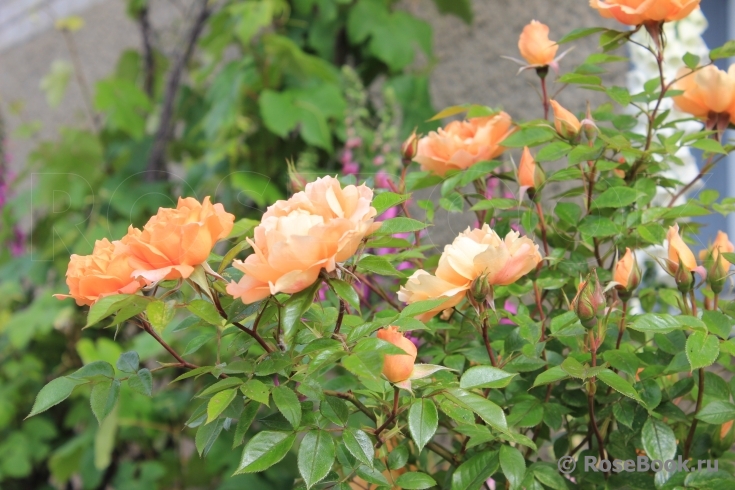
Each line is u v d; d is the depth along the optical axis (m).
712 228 1.73
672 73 1.81
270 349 1.08
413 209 1.40
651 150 1.19
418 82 2.28
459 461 1.15
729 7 1.97
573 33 1.21
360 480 1.17
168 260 1.03
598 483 1.13
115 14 3.79
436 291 1.08
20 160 4.45
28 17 4.57
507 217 1.23
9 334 2.39
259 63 2.28
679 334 1.14
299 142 2.27
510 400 1.14
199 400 2.04
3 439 2.48
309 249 1.00
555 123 1.20
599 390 1.15
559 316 1.11
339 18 2.40
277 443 1.04
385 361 1.03
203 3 2.53
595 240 1.23
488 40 2.28
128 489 2.08
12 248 2.87
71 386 1.06
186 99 2.77
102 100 2.58
